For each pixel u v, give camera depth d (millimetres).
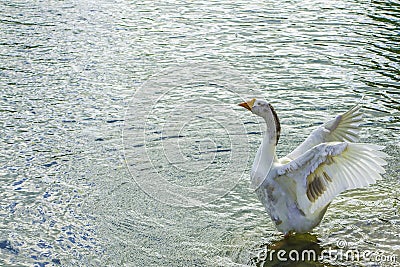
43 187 10195
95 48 17078
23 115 12828
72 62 15977
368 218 9414
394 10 21062
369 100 13672
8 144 11586
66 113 12961
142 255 8570
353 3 22078
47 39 17750
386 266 8266
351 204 9820
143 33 18484
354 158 7848
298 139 11805
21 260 8398
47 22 19406
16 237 8883
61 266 8305
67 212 9531
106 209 9617
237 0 22531
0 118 12641
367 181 7867
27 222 9258
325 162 8086
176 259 8484
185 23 19562
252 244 8812
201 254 8594
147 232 9070
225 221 9391
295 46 17359
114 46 17266
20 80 14680
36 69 15422
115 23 19453
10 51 16656
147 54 16641
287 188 8578
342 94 14016
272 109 8656
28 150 11383
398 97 13844
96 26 19109
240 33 18531
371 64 15930
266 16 20391
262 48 17172
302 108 13234
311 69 15594
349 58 16359
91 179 10453
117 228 9156
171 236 8992
